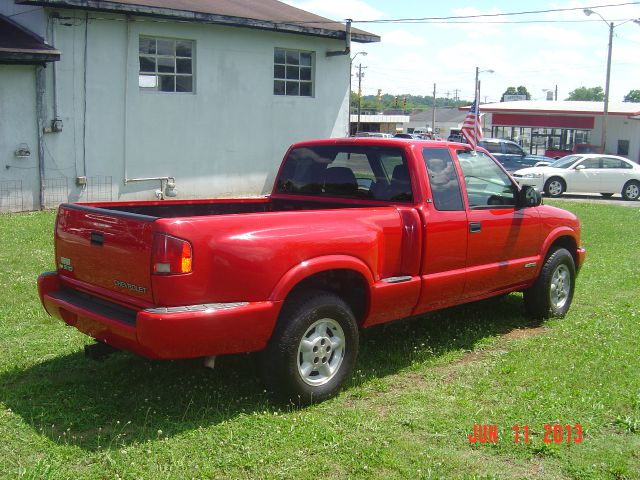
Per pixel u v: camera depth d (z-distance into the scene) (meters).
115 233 4.38
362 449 4.02
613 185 23.98
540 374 5.33
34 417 4.39
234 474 3.74
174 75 16.88
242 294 4.28
